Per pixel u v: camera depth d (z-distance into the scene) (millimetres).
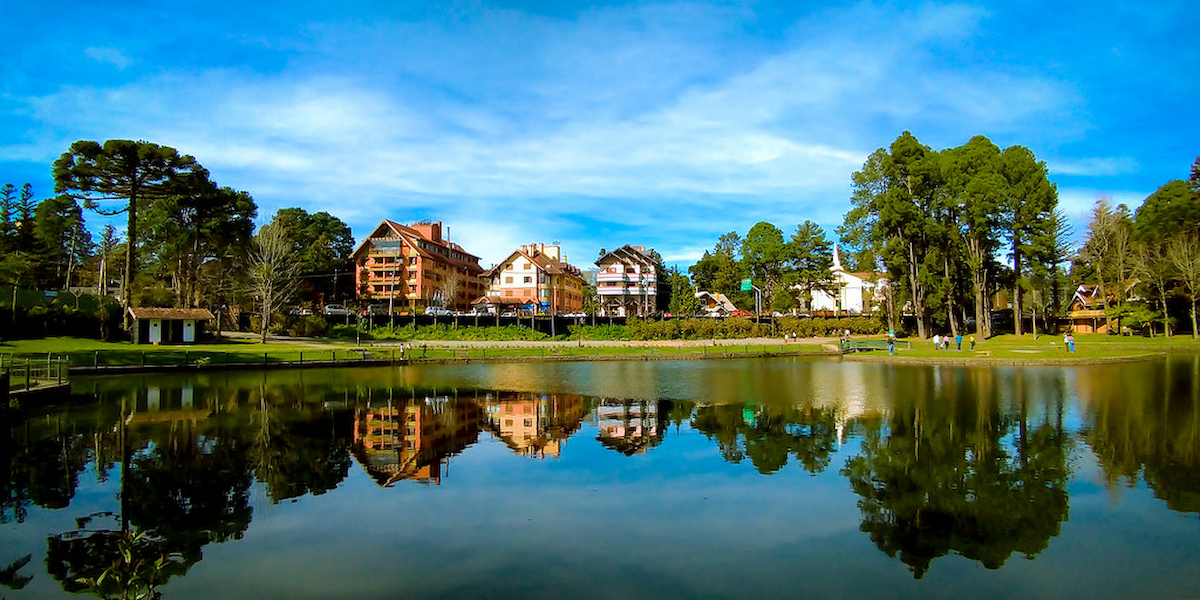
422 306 87000
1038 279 65125
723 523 10336
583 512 10945
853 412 21281
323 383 32875
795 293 84125
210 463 14703
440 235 101375
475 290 111188
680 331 73375
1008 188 56719
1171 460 13984
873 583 8086
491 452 15852
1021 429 17766
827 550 9180
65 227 74375
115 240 67625
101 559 9086
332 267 83125
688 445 16438
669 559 8891
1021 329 66000
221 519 10719
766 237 92812
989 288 64312
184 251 61719
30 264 65938
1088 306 70750
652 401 25328
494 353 54281
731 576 8320
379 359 46469
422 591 7922
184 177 51344
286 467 14328
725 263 103000
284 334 63500
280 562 8852
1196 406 21188
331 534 9930
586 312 87500
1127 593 7777
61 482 13070
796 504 11281
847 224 64250
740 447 16062
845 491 12031
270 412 22688
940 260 58031
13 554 9266
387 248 89250
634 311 96688
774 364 45312
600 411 22734
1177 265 56875
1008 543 9414
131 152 48031
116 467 14320
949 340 56750
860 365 42531
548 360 50969
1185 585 7984
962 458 14477
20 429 19094
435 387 31078
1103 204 70625
